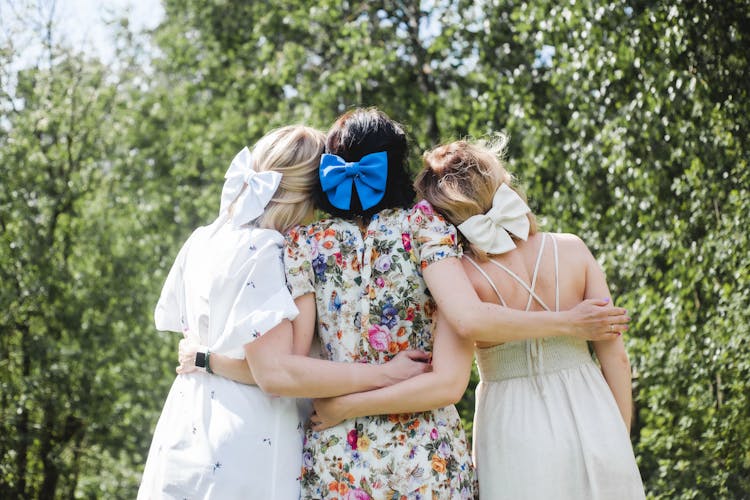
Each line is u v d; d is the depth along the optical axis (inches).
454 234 87.8
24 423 384.5
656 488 231.3
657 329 224.2
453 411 90.7
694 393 217.2
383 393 84.4
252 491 86.9
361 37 337.4
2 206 372.8
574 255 91.5
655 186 225.6
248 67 424.5
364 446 85.8
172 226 437.1
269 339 86.6
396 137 92.2
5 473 375.2
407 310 88.2
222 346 87.4
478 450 91.0
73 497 415.2
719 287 207.9
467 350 86.5
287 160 95.3
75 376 383.2
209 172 431.8
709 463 218.7
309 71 379.6
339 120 94.3
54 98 398.3
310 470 88.4
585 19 229.9
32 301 375.9
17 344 380.8
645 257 229.0
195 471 88.0
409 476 84.7
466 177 90.6
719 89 196.5
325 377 85.0
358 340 88.3
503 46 293.4
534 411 87.7
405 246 88.3
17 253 373.4
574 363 89.3
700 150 208.5
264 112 406.3
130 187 429.1
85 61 419.2
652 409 232.8
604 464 85.5
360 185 89.3
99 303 392.2
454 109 333.1
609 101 235.1
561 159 259.8
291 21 368.8
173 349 434.9
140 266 412.5
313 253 89.7
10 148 383.6
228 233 93.8
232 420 88.7
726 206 203.6
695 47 201.2
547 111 262.5
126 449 422.9
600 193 246.7
